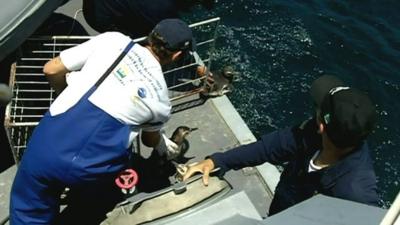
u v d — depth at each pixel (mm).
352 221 1988
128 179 3773
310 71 7719
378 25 8602
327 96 2654
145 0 4941
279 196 3160
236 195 2668
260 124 6848
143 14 5031
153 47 3645
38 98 5152
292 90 7336
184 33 3580
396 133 7336
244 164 3227
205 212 2623
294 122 6922
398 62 8148
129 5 5000
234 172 4824
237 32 7934
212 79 5461
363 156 2709
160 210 3057
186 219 2641
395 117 7520
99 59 3588
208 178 3172
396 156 7082
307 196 2941
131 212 3113
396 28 8594
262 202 4680
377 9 8844
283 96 7234
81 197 4371
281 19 8273
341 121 2549
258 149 3150
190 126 5203
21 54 4973
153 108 3590
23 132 5020
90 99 3500
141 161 4805
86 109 3496
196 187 3111
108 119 3504
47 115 3592
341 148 2656
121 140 3568
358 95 2584
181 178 3316
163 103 3670
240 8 8234
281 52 7852
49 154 3537
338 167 2719
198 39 7695
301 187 2953
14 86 4820
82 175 3586
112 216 3180
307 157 2910
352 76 7875
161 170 4734
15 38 4484
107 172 3656
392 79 7934
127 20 5176
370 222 1971
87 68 3596
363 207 2145
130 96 3506
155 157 4730
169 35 3545
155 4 4969
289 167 3078
